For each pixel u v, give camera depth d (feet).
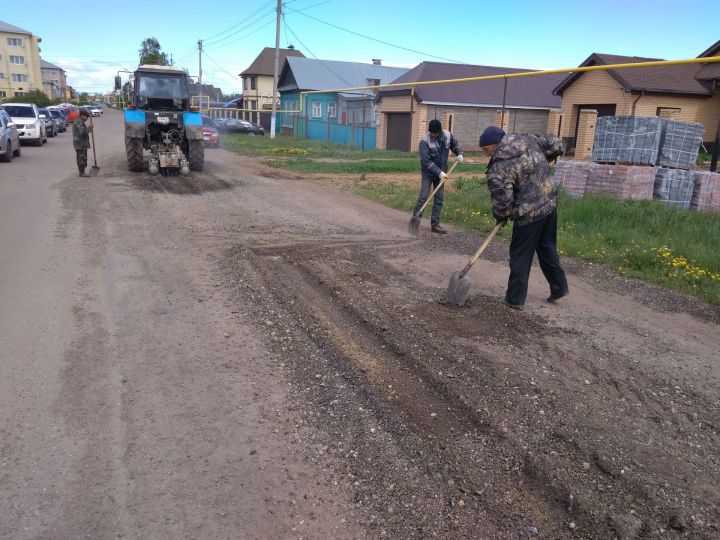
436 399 11.81
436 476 9.54
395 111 89.51
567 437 10.53
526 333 15.08
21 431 10.37
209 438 10.41
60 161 54.75
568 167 36.50
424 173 26.32
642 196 33.94
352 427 10.82
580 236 26.14
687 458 10.11
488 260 22.41
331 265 20.89
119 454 9.88
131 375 12.51
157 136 48.29
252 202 34.35
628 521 8.57
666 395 12.25
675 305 18.02
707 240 24.99
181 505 8.77
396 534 8.34
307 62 135.85
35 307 15.97
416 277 19.81
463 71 92.02
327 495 9.09
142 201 32.94
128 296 17.13
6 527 8.20
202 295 17.37
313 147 87.81
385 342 14.32
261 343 14.21
